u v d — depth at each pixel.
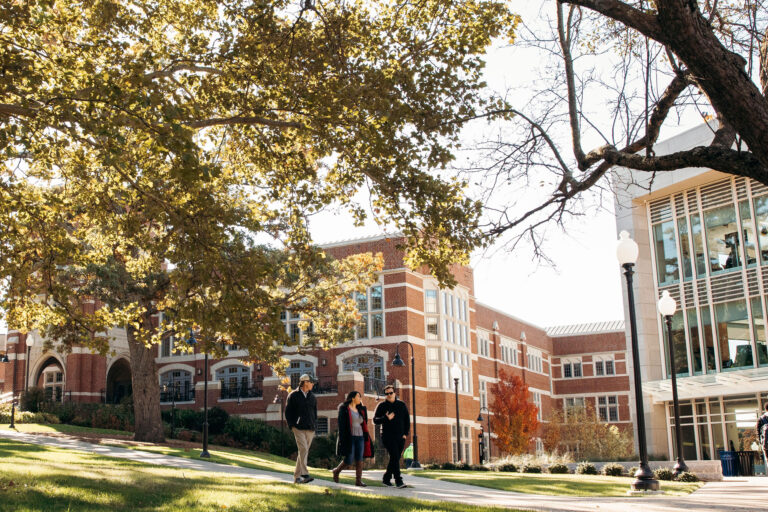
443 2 12.71
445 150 12.09
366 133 11.89
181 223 10.93
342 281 27.75
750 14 8.63
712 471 21.98
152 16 13.91
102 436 26.97
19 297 14.54
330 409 36.06
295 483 11.93
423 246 12.59
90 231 17.95
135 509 7.61
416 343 40.00
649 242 36.38
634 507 9.95
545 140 9.46
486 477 18.66
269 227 23.44
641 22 7.25
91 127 9.48
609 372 61.78
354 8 13.12
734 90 6.76
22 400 36.12
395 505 8.70
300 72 12.57
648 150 8.13
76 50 11.52
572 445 52.91
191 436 31.97
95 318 14.39
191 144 9.57
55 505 7.59
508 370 54.94
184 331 11.90
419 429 38.91
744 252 31.39
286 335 11.09
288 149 14.55
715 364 32.25
